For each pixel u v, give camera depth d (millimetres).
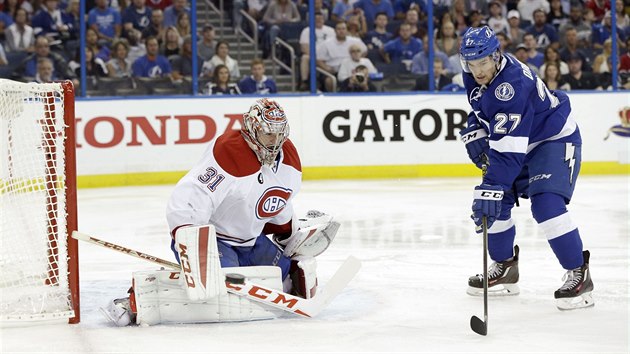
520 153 5664
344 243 9164
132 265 7945
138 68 16250
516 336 5254
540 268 7621
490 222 5539
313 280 5922
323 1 16672
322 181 15844
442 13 16891
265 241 6012
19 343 5148
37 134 5918
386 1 16719
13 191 5863
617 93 16531
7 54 15992
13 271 5891
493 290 6488
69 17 16109
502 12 17172
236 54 16656
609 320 5668
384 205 12359
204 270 5309
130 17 16109
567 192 5953
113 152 15406
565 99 6129
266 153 5492
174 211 5426
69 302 5641
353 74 16797
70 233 5590
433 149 16453
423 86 17016
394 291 6648
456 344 5070
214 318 5570
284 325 5527
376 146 16328
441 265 7848
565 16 17250
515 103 5641
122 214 11766
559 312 5918
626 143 16531
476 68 5684
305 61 16719
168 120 15648
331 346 5023
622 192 13609
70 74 16172
